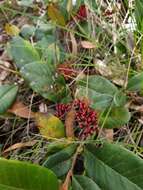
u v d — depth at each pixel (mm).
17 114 308
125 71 322
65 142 274
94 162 259
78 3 364
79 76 317
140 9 332
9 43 325
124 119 278
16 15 400
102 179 251
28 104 326
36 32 359
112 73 325
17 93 315
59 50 337
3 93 308
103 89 299
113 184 247
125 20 351
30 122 320
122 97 294
